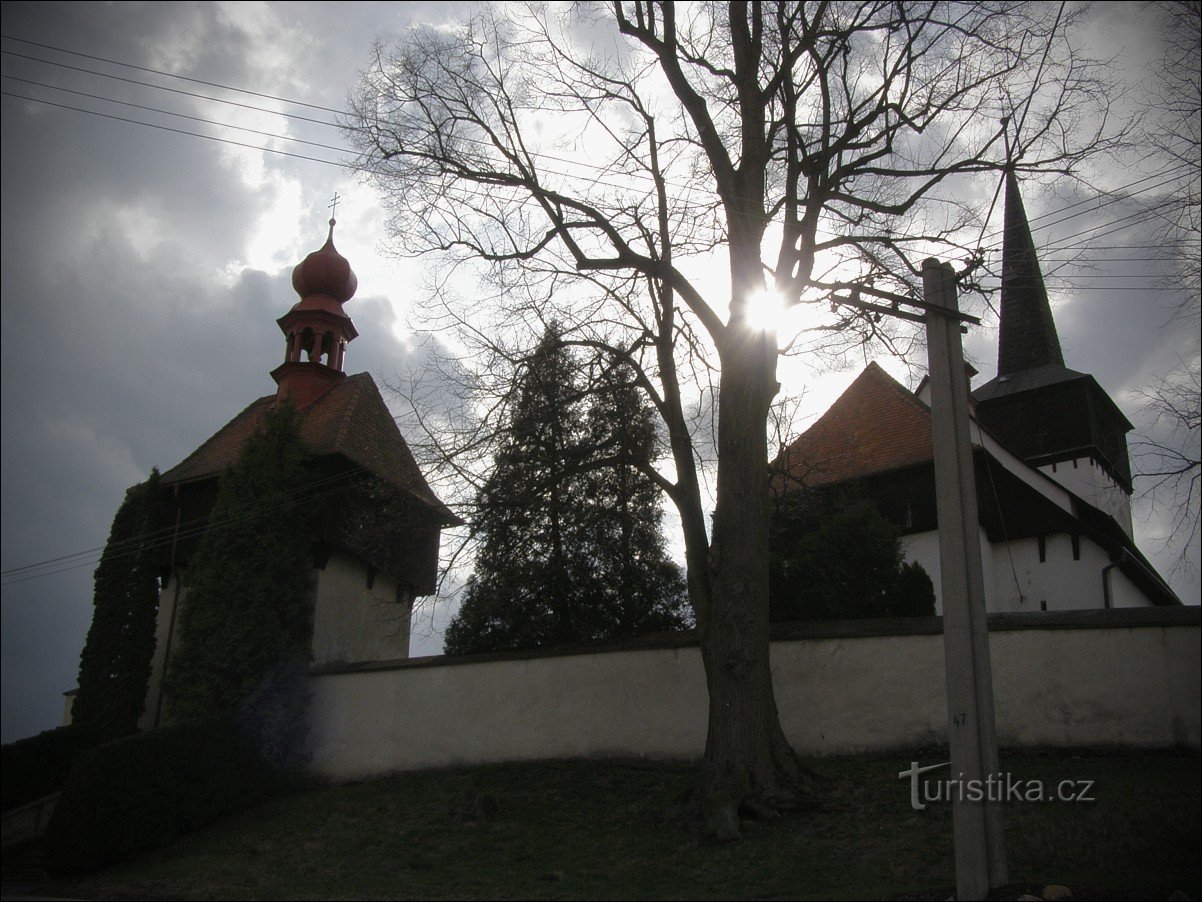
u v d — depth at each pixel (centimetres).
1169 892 928
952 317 1122
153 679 2314
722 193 1584
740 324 1523
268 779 1919
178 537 2383
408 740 1905
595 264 1605
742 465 1466
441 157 1636
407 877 1301
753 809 1298
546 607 2022
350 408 2489
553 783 1636
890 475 2461
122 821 1650
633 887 1139
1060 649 1447
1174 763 1307
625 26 1608
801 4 1542
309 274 2930
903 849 1153
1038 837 1120
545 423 1608
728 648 1387
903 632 1559
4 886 1567
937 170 1562
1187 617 1379
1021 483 2533
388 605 2464
